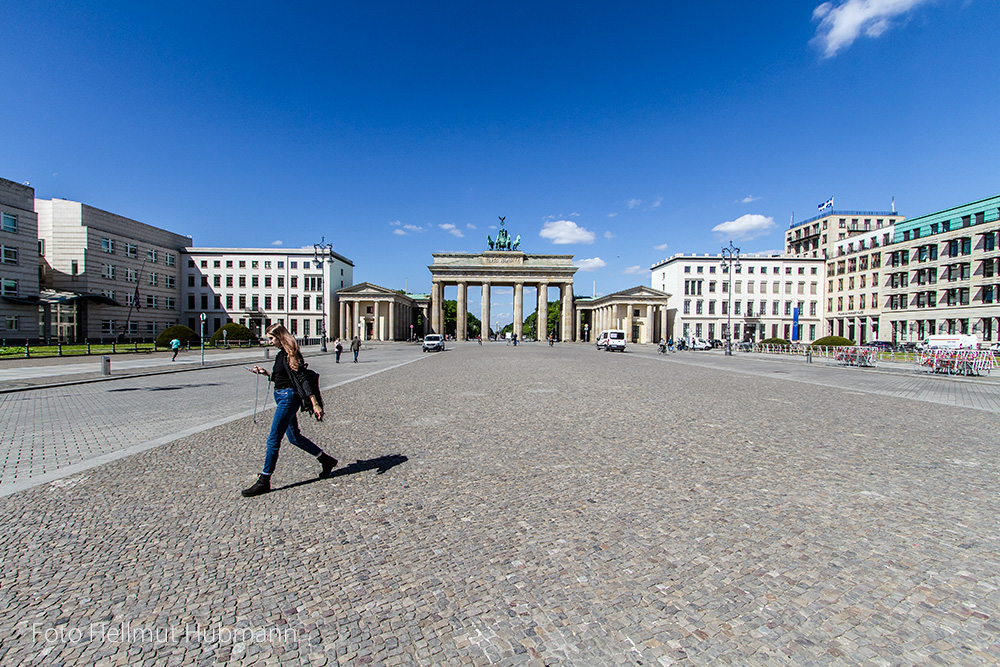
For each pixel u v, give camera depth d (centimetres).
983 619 325
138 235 7562
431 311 10488
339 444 802
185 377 2078
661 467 668
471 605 341
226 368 2612
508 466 672
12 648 294
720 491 570
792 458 719
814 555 414
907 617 328
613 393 1496
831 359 4078
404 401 1306
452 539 442
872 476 633
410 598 349
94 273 6562
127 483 599
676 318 9269
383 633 310
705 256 9212
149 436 878
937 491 577
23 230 5219
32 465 680
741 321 9194
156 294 7981
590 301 11288
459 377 2047
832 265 8731
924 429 955
